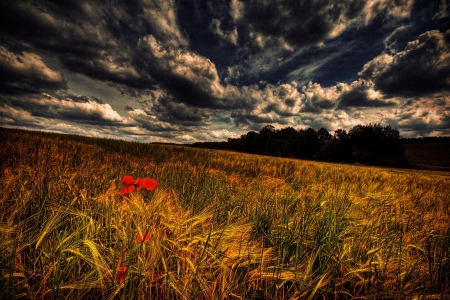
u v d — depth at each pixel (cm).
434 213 342
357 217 257
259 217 227
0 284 99
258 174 658
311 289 130
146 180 199
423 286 144
